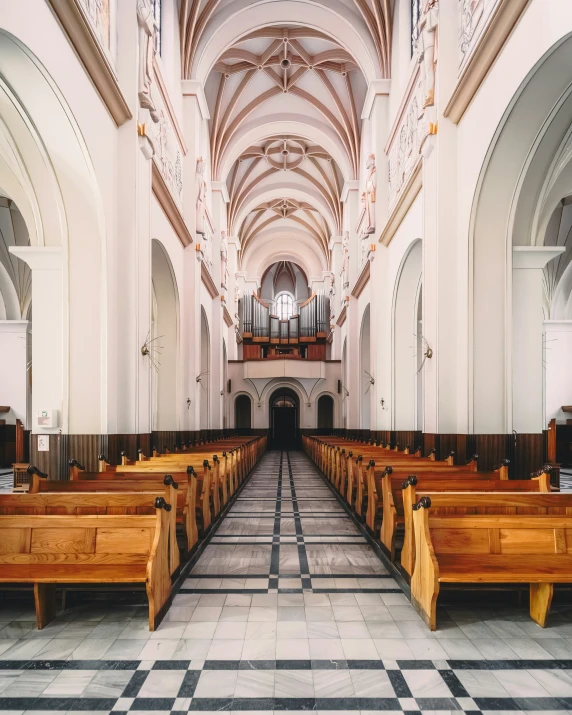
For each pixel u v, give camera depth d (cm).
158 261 1192
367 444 1391
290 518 814
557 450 1769
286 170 2378
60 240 768
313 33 1537
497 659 341
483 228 764
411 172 1010
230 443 1550
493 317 766
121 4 831
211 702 291
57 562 401
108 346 764
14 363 1711
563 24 514
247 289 3148
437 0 845
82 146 686
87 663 336
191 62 1397
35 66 559
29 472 525
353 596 459
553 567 391
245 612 421
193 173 1398
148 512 447
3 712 282
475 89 734
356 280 1925
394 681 313
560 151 700
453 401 809
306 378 2609
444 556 401
